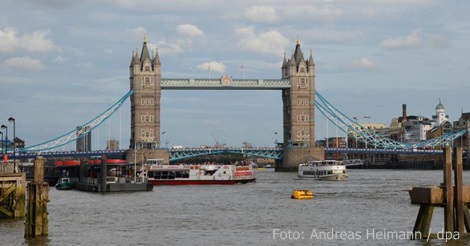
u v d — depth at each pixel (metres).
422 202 70.50
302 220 101.75
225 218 104.94
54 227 93.81
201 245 79.00
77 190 180.25
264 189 179.50
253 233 88.00
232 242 80.94
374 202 131.75
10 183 94.81
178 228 93.12
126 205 126.44
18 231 85.12
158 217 106.31
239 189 179.75
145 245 79.12
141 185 167.75
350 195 152.75
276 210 117.44
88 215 108.81
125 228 93.06
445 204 69.50
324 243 79.44
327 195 153.38
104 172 164.12
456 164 68.88
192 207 122.75
